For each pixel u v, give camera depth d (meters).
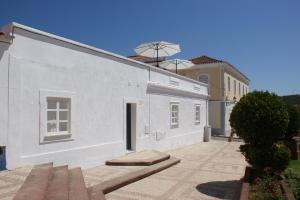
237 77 40.72
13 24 8.52
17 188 6.71
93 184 8.92
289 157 8.79
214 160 14.98
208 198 8.30
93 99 11.62
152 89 16.09
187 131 21.25
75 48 10.77
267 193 7.28
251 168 9.23
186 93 20.92
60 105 10.26
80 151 10.89
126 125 14.38
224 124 29.98
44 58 9.55
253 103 8.82
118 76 13.13
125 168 11.41
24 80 8.89
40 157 9.31
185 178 10.70
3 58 8.30
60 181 7.62
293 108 14.88
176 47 21.16
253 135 8.84
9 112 8.43
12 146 8.49
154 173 11.30
